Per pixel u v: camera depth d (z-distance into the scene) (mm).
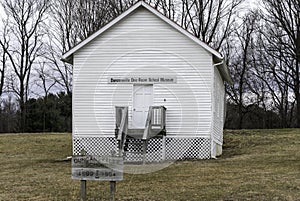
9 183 14688
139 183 14242
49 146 26000
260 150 22781
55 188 13742
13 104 50188
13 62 45500
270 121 46656
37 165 18953
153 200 12016
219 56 20312
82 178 10672
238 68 46594
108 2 42969
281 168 16609
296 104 44312
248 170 16297
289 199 11930
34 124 45031
